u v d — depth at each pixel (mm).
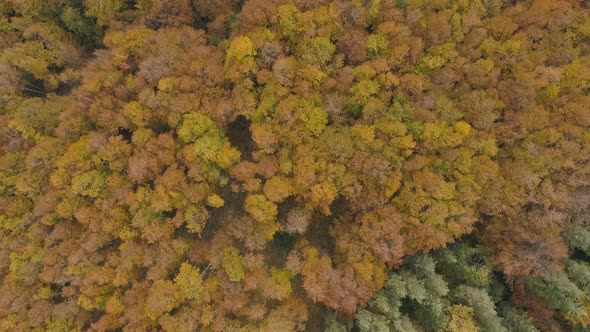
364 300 34469
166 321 35938
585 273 34594
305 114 36750
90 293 37500
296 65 38312
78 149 40125
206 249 38688
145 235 37625
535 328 34812
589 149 35906
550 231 35000
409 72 39094
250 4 39906
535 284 35531
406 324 34094
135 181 39219
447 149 36344
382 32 38812
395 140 36156
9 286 39250
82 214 38375
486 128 37062
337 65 38438
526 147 36906
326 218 39125
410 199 35062
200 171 38062
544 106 38156
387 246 34188
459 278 37031
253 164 37125
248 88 39094
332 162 36562
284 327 35438
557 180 36125
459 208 34562
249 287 35938
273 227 37312
